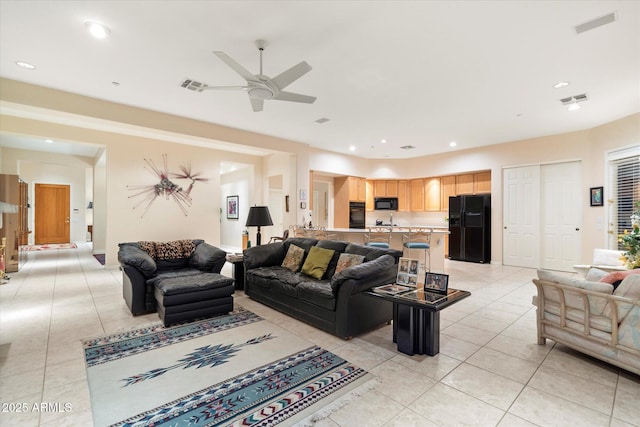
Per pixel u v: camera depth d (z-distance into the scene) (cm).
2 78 353
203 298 328
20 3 225
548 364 234
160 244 423
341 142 674
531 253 627
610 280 227
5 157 721
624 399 189
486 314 351
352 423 168
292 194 672
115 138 590
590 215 546
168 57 306
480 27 253
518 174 645
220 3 226
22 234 775
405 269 286
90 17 243
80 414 174
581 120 503
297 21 247
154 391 197
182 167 675
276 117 496
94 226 817
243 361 237
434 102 425
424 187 831
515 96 402
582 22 246
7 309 356
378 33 263
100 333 288
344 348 261
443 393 196
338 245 373
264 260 418
